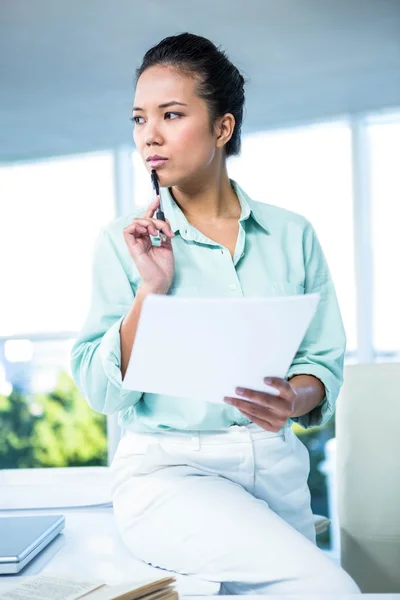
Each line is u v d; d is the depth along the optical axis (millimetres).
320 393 1403
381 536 1633
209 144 1390
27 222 5719
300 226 1526
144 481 1319
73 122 5215
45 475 1790
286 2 3744
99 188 5688
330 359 1448
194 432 1339
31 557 1208
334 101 4926
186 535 1227
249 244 1460
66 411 5500
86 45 4172
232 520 1209
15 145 5637
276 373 1062
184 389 1079
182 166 1365
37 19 3883
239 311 955
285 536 1178
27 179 5801
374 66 4410
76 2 3711
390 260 5121
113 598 857
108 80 4590
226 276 1406
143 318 959
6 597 898
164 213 1460
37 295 5609
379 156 5168
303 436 4758
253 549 1173
